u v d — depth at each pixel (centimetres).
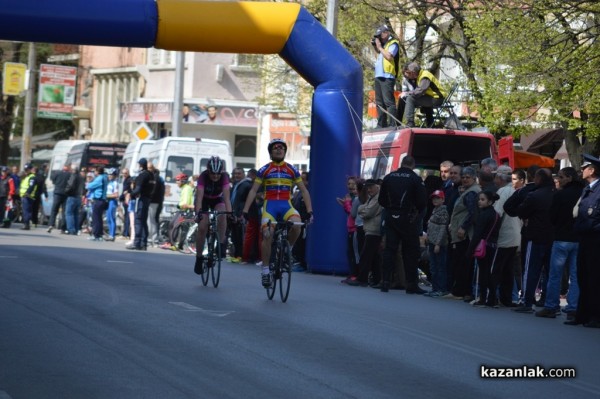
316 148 3528
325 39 3484
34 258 3256
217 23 3375
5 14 3256
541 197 2508
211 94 8131
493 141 3450
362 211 3012
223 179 2675
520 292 2814
